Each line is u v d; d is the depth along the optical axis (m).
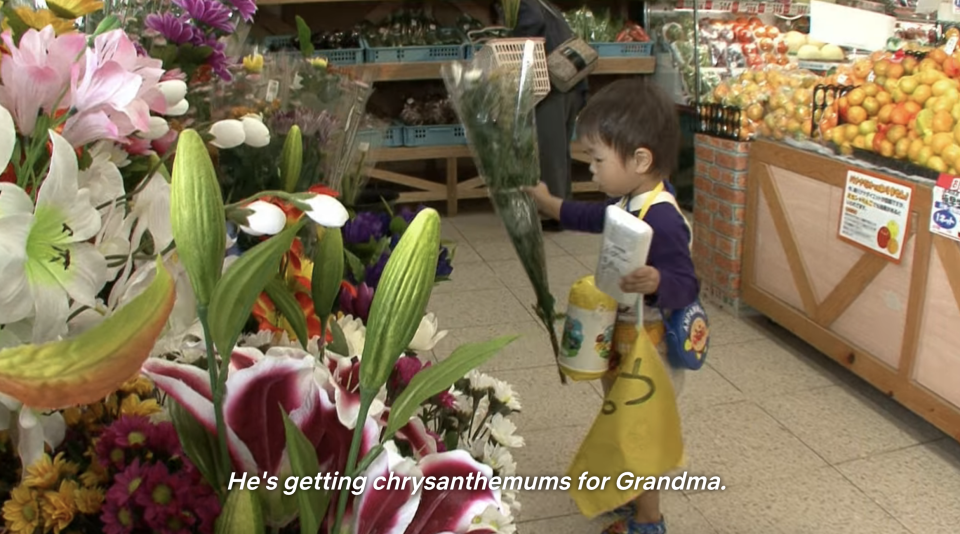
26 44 0.55
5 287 0.48
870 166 2.61
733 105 3.25
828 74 3.38
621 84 1.83
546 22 3.89
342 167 1.44
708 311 3.40
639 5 5.27
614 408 1.68
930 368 2.40
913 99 2.52
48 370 0.41
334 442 0.57
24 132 0.56
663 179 1.84
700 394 2.68
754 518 2.06
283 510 0.55
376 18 5.06
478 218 4.80
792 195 2.95
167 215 0.63
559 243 4.26
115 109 0.57
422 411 0.85
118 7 1.19
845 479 2.22
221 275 0.49
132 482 0.56
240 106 1.28
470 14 5.17
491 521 0.64
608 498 1.69
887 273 2.53
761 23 4.24
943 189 2.28
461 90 1.76
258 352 0.60
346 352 0.71
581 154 4.97
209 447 0.57
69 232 0.52
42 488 0.58
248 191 1.20
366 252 1.13
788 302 3.05
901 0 3.62
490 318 3.27
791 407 2.60
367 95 1.61
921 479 2.21
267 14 4.91
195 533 0.57
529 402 2.61
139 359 0.42
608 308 1.77
